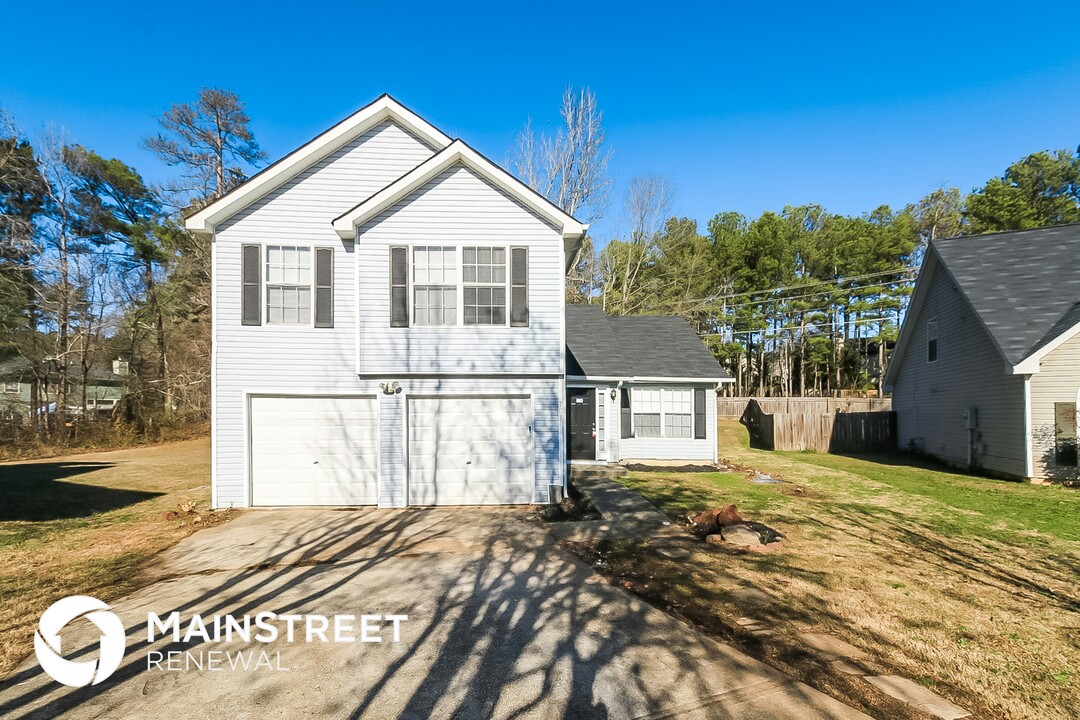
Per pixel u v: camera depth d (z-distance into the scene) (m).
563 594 5.09
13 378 20.73
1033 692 3.41
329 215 9.59
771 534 6.90
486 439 9.30
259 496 9.19
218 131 25.14
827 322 36.62
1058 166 28.67
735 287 37.47
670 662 3.76
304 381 9.27
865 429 17.84
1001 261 14.12
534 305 9.34
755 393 41.38
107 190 22.53
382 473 9.12
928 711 3.18
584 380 13.12
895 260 35.03
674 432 14.20
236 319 9.20
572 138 25.30
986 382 12.98
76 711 3.25
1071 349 11.25
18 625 4.50
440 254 9.29
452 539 7.09
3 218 18.94
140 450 20.03
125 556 6.43
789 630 4.29
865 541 6.88
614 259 30.73
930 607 4.77
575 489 10.24
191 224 9.01
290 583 5.45
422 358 9.20
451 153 9.04
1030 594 5.09
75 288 21.67
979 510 8.76
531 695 3.36
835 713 3.14
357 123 9.62
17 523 8.08
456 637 4.19
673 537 7.07
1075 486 11.02
